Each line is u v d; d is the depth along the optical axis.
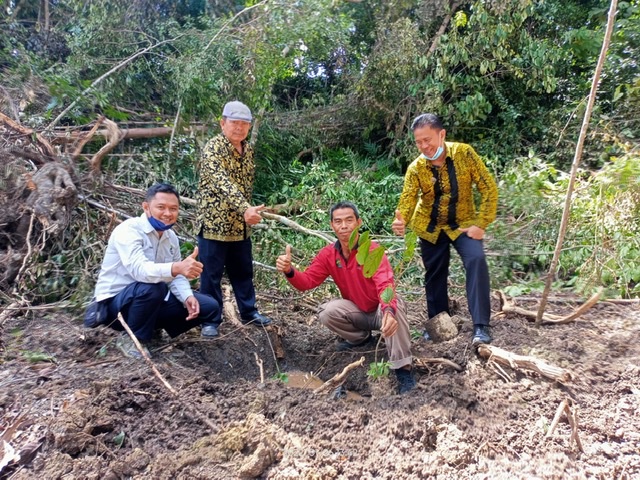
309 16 6.43
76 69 6.17
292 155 7.83
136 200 5.02
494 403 2.66
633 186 4.66
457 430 2.39
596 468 2.19
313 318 4.25
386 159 8.09
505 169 6.52
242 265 3.75
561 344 3.17
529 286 4.67
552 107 8.09
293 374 3.48
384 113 7.91
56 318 3.68
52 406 2.56
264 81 6.36
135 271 3.02
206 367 3.21
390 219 6.30
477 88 7.60
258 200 7.05
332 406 2.71
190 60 6.11
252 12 6.85
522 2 6.97
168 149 5.70
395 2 7.99
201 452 2.30
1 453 2.23
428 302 3.70
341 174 7.36
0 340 3.28
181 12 8.22
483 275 3.17
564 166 7.15
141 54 6.50
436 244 3.45
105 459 2.27
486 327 3.19
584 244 4.89
